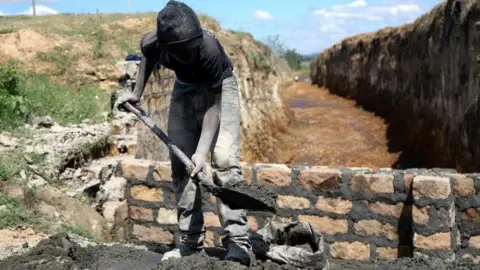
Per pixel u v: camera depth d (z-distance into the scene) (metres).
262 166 6.50
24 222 5.59
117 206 6.77
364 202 6.21
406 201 6.07
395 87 25.91
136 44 15.91
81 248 4.52
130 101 4.26
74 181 6.97
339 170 6.32
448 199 5.72
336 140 23.86
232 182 3.95
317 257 4.29
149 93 10.70
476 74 13.95
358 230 6.25
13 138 7.11
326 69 48.84
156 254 4.71
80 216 6.28
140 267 4.34
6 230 5.35
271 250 4.50
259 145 20.14
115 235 6.66
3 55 12.98
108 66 13.63
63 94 11.02
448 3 16.92
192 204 4.35
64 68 13.26
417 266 4.95
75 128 8.29
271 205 3.82
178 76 4.21
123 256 4.55
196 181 3.91
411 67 22.39
